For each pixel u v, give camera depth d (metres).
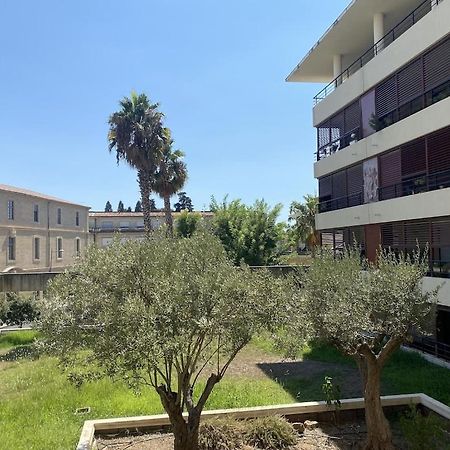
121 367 5.69
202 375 13.43
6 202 36.81
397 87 16.75
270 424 8.28
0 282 24.34
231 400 10.67
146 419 8.77
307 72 25.72
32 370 15.20
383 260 10.32
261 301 6.57
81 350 6.07
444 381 12.27
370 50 19.94
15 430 9.13
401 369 13.84
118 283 6.43
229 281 6.25
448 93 14.12
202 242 7.35
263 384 12.51
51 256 43.34
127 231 56.41
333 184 22.30
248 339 6.57
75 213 48.75
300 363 15.20
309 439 8.42
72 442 8.34
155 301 5.93
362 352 7.82
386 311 7.86
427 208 14.87
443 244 14.52
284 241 38.31
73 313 6.12
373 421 7.74
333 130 22.14
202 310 6.01
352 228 20.17
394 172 17.08
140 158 31.84
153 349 5.46
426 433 7.48
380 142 17.66
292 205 41.41
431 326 8.51
